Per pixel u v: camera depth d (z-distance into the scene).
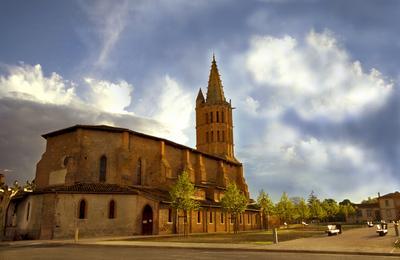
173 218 51.81
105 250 25.06
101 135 55.44
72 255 21.16
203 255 20.66
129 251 23.98
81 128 53.88
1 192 50.06
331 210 129.38
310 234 46.06
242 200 62.94
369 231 49.84
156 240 35.69
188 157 71.06
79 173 51.94
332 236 39.09
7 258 19.62
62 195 44.69
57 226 43.34
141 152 60.00
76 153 52.22
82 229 44.47
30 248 28.39
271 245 26.55
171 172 65.94
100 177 53.81
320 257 19.12
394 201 133.50
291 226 93.31
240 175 92.50
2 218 44.66
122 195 47.78
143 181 58.91
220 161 83.81
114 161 55.31
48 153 57.06
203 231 59.06
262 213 84.31
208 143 97.69
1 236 44.06
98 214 45.81
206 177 78.00
